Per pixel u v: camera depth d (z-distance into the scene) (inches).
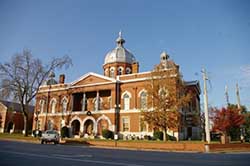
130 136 1700.3
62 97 2148.1
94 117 1898.4
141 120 1439.5
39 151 696.4
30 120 2834.6
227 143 1202.6
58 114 2117.4
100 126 1861.5
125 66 2186.3
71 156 585.9
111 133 1740.9
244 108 2202.3
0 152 615.8
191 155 767.1
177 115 1338.6
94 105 2017.7
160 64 1455.5
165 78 1400.1
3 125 2608.3
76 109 2118.6
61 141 1507.1
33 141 1503.4
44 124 2174.0
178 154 810.8
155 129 1451.8
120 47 2294.5
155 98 1387.8
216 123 1731.1
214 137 2015.3
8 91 1739.7
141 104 1754.4
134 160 532.7
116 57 2204.7
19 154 586.6
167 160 551.5
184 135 1702.8
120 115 1815.9
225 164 489.4
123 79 1887.3
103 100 1971.0
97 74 1961.1
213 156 737.0
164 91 1375.5
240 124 1672.0
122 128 1784.0
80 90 2023.9
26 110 1812.3
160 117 1333.7
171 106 1357.0
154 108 1370.6
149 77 1557.6
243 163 512.7
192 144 1117.1
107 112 1844.2
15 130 2674.7
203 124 1828.2
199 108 1866.4
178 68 1451.8
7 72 1750.7
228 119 1680.6
